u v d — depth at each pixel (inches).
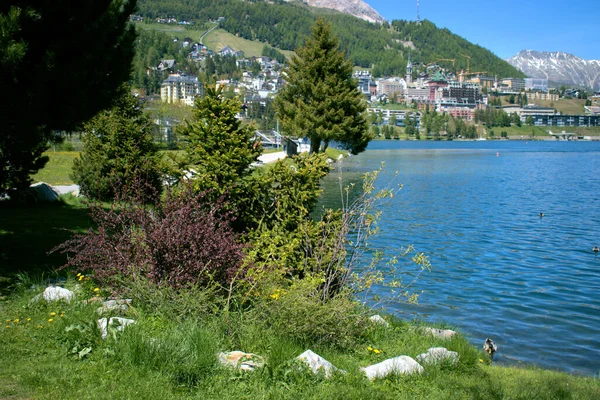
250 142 376.2
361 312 302.4
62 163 1321.4
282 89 1846.7
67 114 383.6
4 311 267.9
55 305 273.3
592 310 445.4
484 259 644.1
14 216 616.1
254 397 191.8
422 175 1972.2
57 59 364.5
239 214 354.0
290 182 350.3
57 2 357.1
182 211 281.3
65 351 218.2
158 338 222.1
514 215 1021.8
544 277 561.0
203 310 249.6
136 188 335.9
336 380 212.2
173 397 187.8
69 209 692.1
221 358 217.8
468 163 2743.6
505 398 221.0
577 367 322.0
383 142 7593.5
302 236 327.9
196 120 373.1
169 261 270.8
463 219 964.6
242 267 271.3
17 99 359.6
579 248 721.0
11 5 350.0
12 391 182.4
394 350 270.1
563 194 1398.9
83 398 180.7
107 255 291.0
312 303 251.8
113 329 228.8
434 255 659.4
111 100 425.4
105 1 394.0
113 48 421.1
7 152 550.0
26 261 390.0
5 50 324.8
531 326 400.2
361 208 338.6
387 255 631.8
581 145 6697.8
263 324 247.3
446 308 441.4
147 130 800.3
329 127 1685.5
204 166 355.3
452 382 228.8
